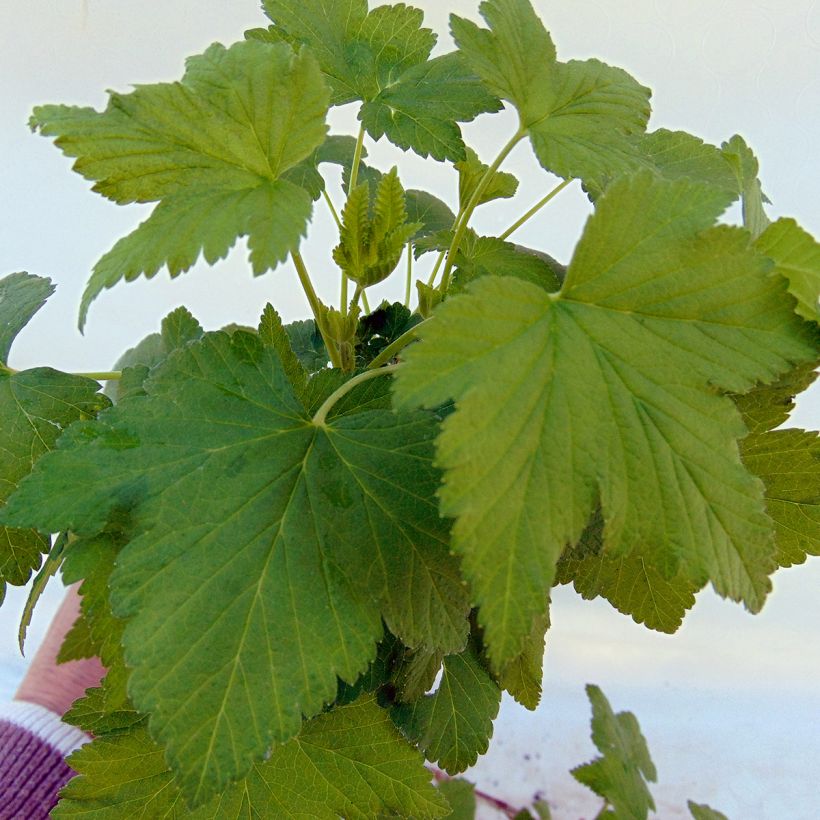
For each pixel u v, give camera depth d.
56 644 0.32
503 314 0.18
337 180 0.40
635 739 0.35
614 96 0.25
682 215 0.19
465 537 0.16
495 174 0.27
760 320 0.19
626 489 0.18
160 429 0.20
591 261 0.19
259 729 0.18
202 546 0.19
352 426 0.21
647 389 0.18
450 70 0.26
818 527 0.24
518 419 0.17
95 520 0.19
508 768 0.41
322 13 0.26
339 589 0.19
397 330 0.27
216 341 0.22
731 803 0.41
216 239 0.19
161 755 0.23
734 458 0.19
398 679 0.23
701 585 0.18
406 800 0.24
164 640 0.18
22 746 0.29
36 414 0.24
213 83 0.20
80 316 0.19
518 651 0.17
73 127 0.20
